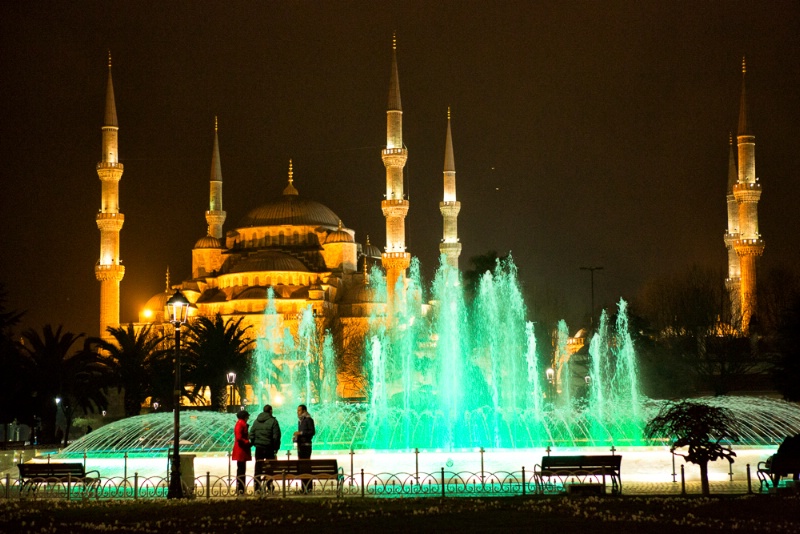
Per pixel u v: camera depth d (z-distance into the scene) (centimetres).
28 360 8112
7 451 4759
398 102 13612
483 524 2734
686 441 3397
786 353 7494
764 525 2677
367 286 16350
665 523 2719
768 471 3484
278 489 3666
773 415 6122
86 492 3794
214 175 17812
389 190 13600
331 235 17138
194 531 2712
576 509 2964
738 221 14238
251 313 15525
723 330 10281
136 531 2733
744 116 12925
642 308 12675
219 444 6228
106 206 14338
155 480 4097
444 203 14388
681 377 10238
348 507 3106
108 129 14362
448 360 10200
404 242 13638
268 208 18088
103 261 14225
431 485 3753
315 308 15425
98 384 8694
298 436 3681
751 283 12400
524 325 11338
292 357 14462
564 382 11344
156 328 15612
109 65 14550
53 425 8281
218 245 17475
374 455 4112
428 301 15025
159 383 9225
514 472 3728
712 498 3206
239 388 10131
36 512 3147
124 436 6106
